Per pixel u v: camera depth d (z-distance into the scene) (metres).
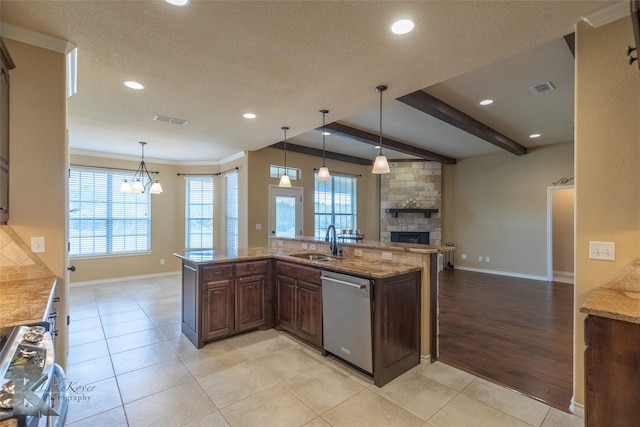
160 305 4.51
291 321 3.37
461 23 1.95
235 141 5.05
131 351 3.02
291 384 2.45
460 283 6.04
